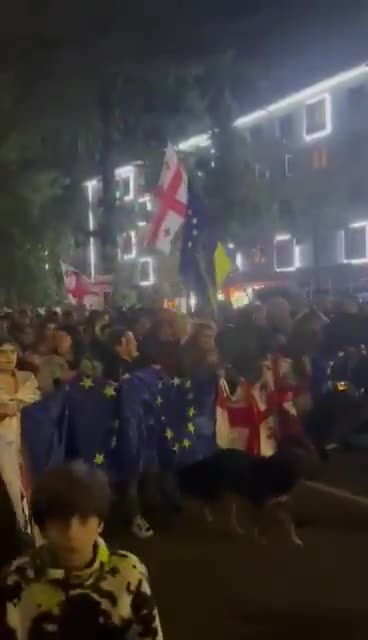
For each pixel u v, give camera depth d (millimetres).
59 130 39844
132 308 19016
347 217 39094
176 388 9133
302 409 10164
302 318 10766
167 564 8570
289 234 40500
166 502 9383
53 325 11734
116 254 40219
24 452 6812
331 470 12742
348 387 12266
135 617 3199
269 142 42750
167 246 15203
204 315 14984
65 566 3195
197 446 9203
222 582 8016
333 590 7766
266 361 9359
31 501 3252
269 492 9234
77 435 8133
